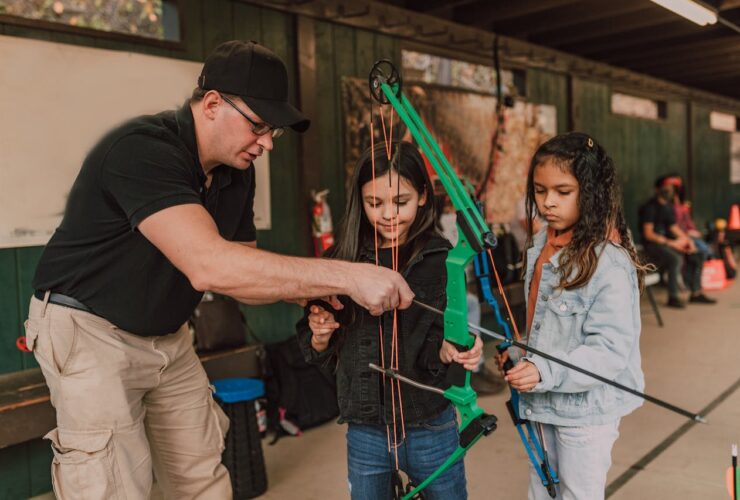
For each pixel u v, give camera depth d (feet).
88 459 4.49
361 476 4.77
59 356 4.50
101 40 8.92
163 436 5.19
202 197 4.74
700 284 20.16
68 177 8.61
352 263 3.91
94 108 8.82
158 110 9.50
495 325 15.37
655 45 18.42
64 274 4.49
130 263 4.40
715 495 7.75
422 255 4.61
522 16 15.42
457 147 15.02
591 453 4.80
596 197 4.73
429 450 4.63
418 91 13.98
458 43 14.48
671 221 19.25
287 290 3.79
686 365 13.28
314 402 10.32
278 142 11.42
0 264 8.23
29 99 8.23
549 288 4.99
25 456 8.50
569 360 4.57
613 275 4.68
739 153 32.58
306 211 11.76
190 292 4.74
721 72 23.73
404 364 4.56
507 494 8.01
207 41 10.22
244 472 8.02
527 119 17.15
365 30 12.80
